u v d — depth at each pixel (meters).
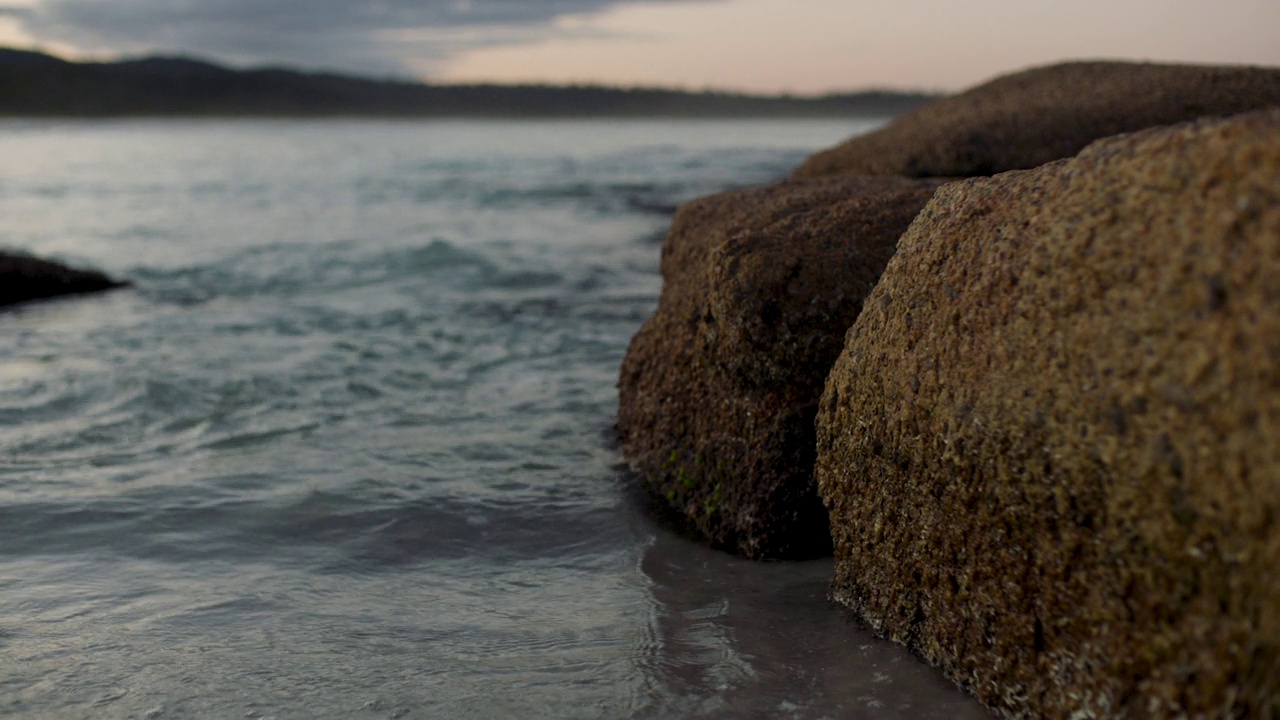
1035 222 2.38
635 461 4.64
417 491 4.46
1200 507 1.87
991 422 2.40
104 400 6.07
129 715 2.69
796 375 3.78
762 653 2.98
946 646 2.72
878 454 2.92
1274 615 1.73
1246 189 1.85
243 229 16.06
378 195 22.23
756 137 65.69
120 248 14.04
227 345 7.68
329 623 3.23
